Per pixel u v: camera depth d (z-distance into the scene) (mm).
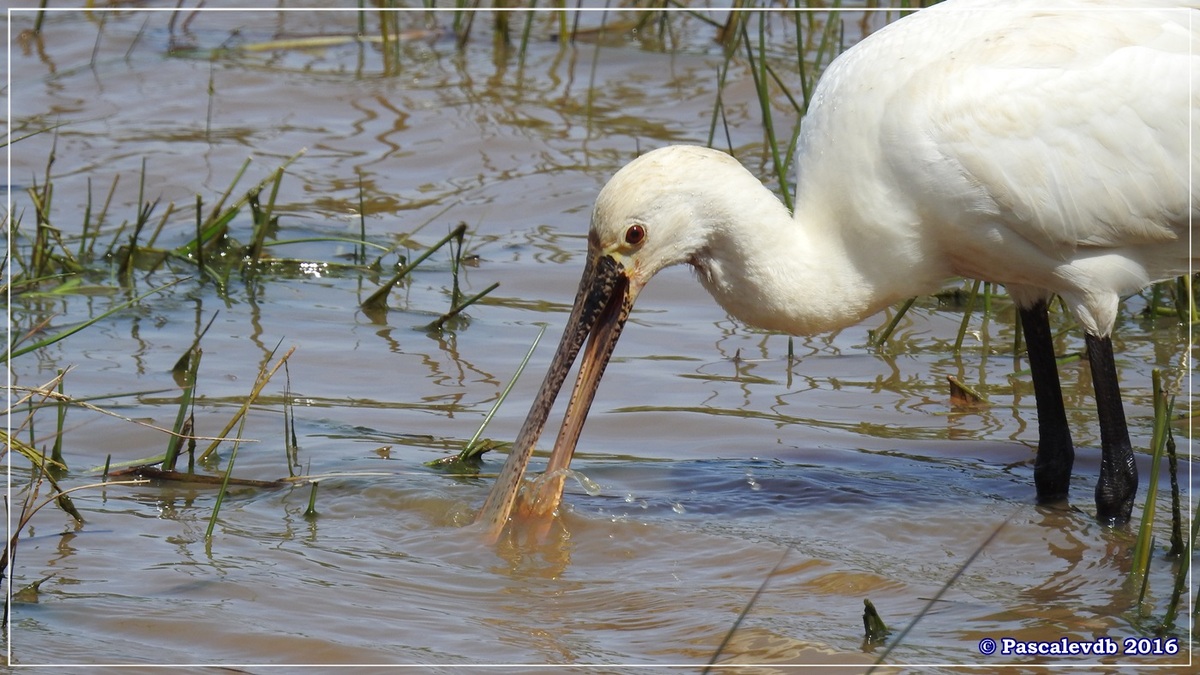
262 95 19938
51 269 15039
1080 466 11883
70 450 11570
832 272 10984
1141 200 10938
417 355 13625
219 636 8844
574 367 13398
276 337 13953
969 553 10266
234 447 11102
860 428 12352
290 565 9859
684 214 10828
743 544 10328
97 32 21969
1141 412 12531
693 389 13023
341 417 12352
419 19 22875
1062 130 10773
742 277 11000
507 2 21953
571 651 8805
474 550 10258
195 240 15477
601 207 10836
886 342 14039
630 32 21984
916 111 10672
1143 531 9539
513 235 16328
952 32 11047
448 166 17953
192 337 13898
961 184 10688
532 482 11125
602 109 19406
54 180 17312
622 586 9734
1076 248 11008
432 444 11906
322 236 16219
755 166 17359
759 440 12109
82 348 13531
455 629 9070
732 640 8914
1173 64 10977
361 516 10703
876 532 10547
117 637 8812
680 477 11477
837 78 11070
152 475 11094
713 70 20359
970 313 13664
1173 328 14148
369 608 9297
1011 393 13000
